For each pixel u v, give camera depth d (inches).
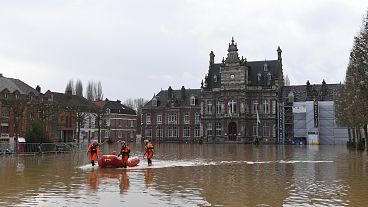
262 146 3186.5
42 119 2433.6
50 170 1091.9
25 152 1831.9
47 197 643.5
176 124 4453.7
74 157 1692.9
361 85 1681.8
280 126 3858.3
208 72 4212.6
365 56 1676.9
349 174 986.1
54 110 2696.9
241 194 675.4
